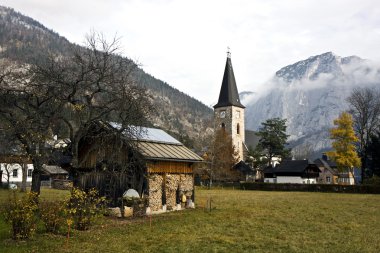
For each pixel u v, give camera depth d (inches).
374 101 3038.9
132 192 1120.8
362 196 2161.7
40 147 1063.6
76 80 1034.1
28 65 1119.0
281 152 4266.7
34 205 739.4
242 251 641.0
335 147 2881.4
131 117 1067.3
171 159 1248.2
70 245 672.4
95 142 1214.3
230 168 3319.4
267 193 2468.0
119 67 1075.9
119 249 647.1
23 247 645.3
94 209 903.1
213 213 1189.1
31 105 1061.8
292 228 887.1
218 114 4648.1
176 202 1320.1
